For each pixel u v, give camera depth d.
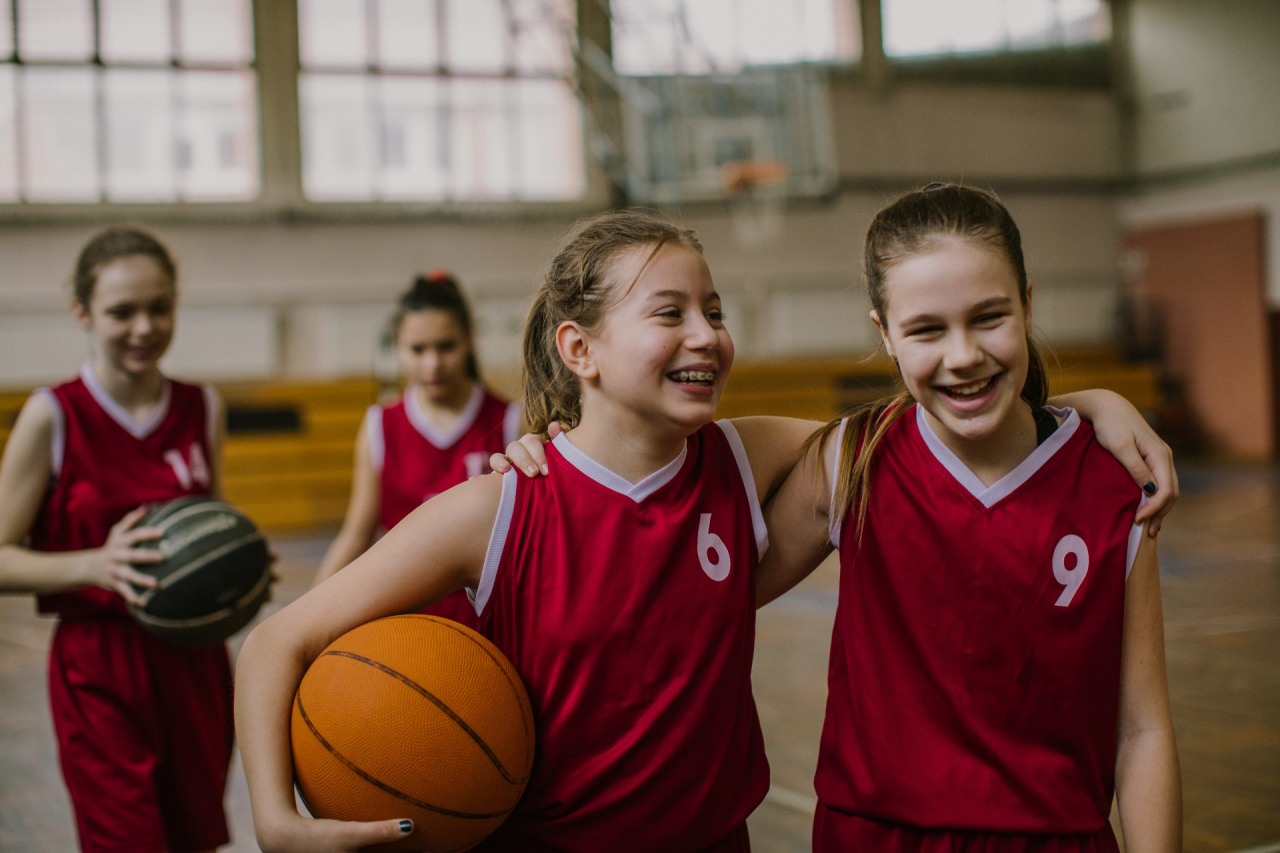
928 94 13.41
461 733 1.34
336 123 11.53
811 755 3.49
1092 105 14.16
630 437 1.45
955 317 1.34
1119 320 14.20
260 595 2.29
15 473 2.32
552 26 12.04
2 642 5.73
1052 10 13.98
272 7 11.22
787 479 1.62
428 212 11.70
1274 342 12.88
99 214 10.72
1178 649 4.72
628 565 1.44
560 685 1.43
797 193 12.35
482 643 1.42
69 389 2.37
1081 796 1.43
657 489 1.46
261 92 11.22
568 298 1.47
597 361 1.45
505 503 1.46
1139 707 1.46
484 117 11.97
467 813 1.35
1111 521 1.46
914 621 1.49
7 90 10.55
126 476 2.38
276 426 10.60
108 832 2.16
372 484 3.04
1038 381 1.53
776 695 4.18
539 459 1.50
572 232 1.53
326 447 10.48
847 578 1.56
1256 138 12.84
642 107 12.15
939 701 1.48
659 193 12.20
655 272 1.40
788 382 12.08
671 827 1.44
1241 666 4.43
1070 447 1.49
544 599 1.44
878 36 13.20
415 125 11.77
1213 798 3.08
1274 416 12.88
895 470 1.53
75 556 2.21
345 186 11.57
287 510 10.16
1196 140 13.48
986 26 13.69
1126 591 1.46
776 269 12.86
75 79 10.73
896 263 1.38
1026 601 1.45
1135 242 14.14
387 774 1.32
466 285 11.84
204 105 11.12
